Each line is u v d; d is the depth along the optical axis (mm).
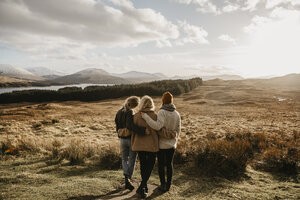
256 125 17828
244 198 3145
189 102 56688
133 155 3463
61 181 3736
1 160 5246
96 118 30312
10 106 71562
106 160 5012
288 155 5215
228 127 16719
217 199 3121
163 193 3334
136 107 3520
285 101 48562
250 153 6215
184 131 15633
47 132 16641
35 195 3076
